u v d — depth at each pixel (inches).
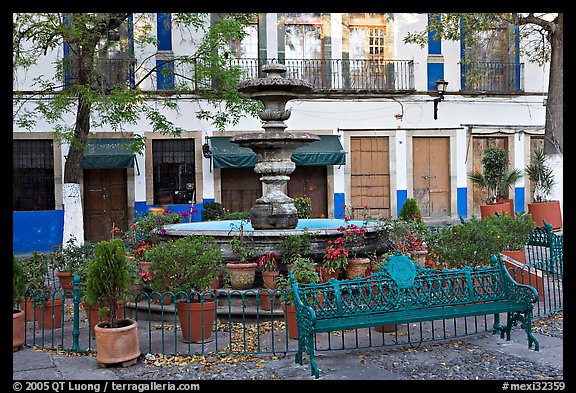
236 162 727.7
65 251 355.3
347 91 776.9
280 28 782.5
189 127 750.5
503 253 378.0
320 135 783.1
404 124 797.9
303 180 784.9
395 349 251.4
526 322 251.6
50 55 706.2
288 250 322.0
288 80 367.6
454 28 684.7
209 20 740.7
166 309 309.3
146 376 222.5
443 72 811.4
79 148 522.3
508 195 820.0
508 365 227.9
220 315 300.2
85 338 284.5
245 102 561.6
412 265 252.1
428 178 810.8
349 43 797.9
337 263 307.9
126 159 710.5
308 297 241.4
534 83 828.6
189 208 745.0
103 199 743.1
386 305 245.6
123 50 723.4
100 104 480.7
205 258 264.4
